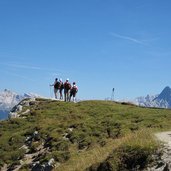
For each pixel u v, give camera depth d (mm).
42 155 46094
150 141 29219
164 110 57719
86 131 50031
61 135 51344
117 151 29438
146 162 26438
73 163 39938
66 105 66938
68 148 46438
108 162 28516
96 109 61969
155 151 27000
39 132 53531
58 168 40875
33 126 58656
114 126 49219
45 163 43188
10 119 64562
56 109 65375
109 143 40750
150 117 51094
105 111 60125
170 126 43750
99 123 52406
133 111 57594
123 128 47156
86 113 60500
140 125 46656
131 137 34156
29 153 49500
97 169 29875
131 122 50062
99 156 35312
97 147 42781
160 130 38375
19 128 59906
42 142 51094
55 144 48062
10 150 51812
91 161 35250
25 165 45406
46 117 62000
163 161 25406
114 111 59594
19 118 64500
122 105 65938
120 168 27672
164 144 27797
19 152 49844
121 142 35500
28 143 52719
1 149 52281
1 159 49062
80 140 47938
